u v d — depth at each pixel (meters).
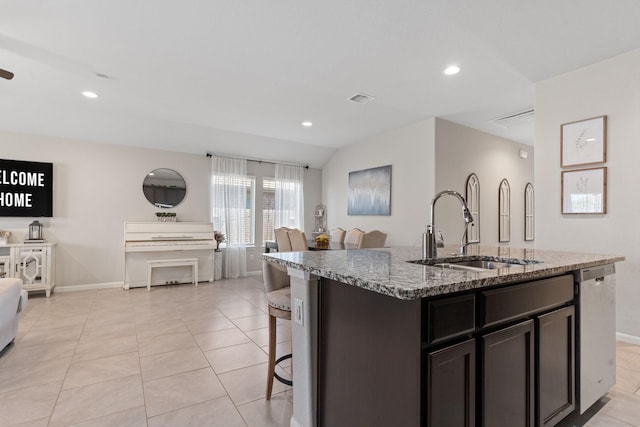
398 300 1.10
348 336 1.35
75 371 2.31
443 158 4.59
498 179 5.40
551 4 2.13
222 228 5.88
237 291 4.86
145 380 2.19
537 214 3.28
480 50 2.72
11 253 4.18
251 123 4.87
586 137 2.96
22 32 2.46
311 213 6.89
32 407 1.86
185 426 1.72
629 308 2.72
